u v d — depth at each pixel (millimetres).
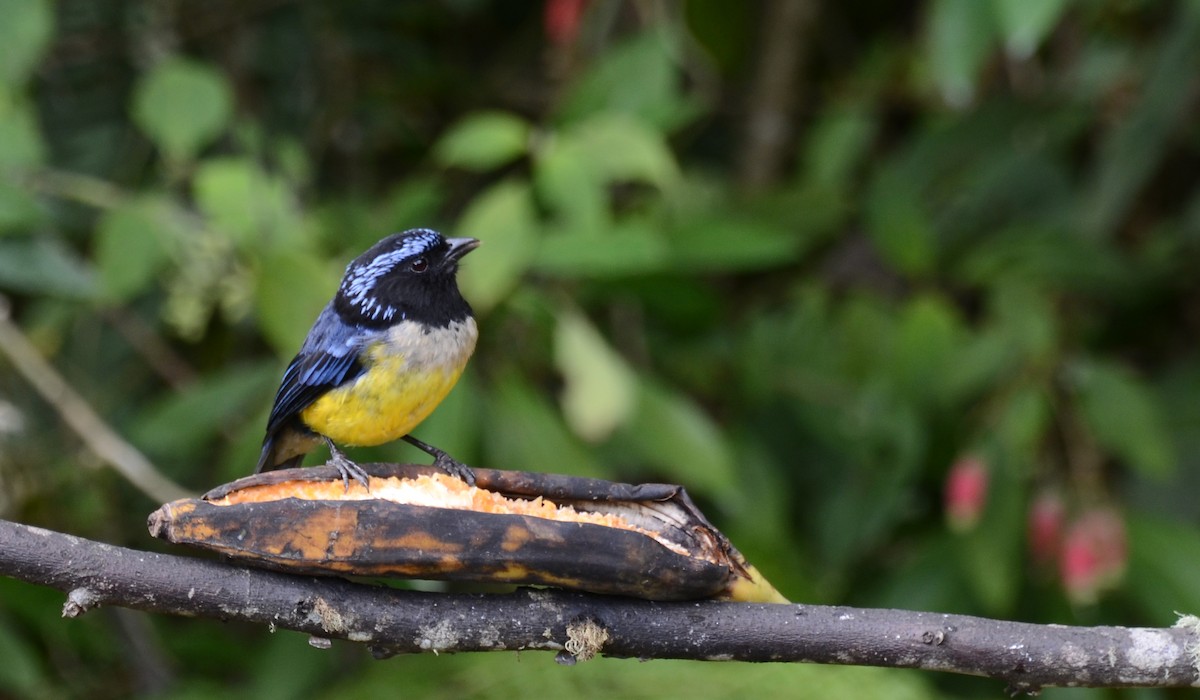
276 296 8758
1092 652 5566
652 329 12250
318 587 5383
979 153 12383
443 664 10141
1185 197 14031
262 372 10375
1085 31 13211
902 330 11117
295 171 10445
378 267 8156
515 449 9703
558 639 5488
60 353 12484
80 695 12430
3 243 9875
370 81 13383
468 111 13875
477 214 8820
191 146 9641
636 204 11711
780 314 12188
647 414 10047
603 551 5332
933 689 10508
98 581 5199
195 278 9719
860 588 12344
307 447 8773
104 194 9742
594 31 12359
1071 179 13227
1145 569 10273
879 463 11414
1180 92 10812
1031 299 11164
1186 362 12656
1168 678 5574
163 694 11500
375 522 5227
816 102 14961
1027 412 10398
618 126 9375
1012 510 10195
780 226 12250
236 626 13055
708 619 5562
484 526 5262
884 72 13703
